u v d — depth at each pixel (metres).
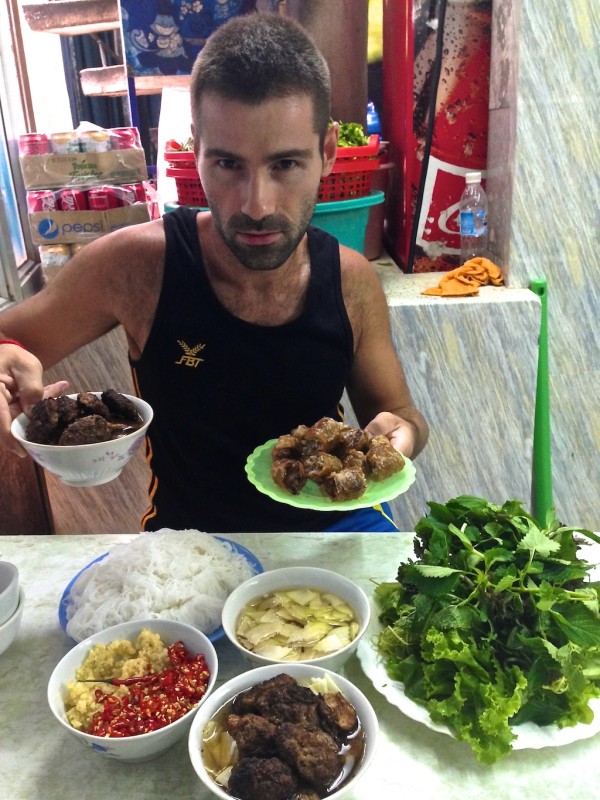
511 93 2.03
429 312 2.08
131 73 2.39
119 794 0.77
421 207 2.30
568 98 2.00
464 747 0.82
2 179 2.08
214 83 1.11
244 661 0.95
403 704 0.85
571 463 2.39
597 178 2.09
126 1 2.26
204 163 1.20
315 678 0.81
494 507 1.03
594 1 1.91
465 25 2.14
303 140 1.16
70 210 2.00
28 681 0.94
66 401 1.08
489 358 2.15
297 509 1.53
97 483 1.07
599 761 0.80
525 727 0.83
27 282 2.11
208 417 1.49
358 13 2.22
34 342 1.51
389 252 2.70
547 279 2.20
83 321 1.52
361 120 2.39
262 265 1.28
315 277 1.47
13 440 1.10
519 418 2.22
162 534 1.12
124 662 0.87
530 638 0.85
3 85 2.12
